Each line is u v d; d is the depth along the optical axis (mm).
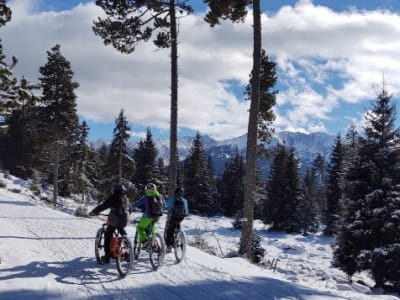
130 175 46438
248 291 8617
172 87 17891
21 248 11930
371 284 23359
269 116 32938
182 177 76938
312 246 45281
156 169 56844
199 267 10688
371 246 22984
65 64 42375
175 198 11430
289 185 59125
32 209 25875
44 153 57250
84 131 59406
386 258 21641
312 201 62031
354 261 23328
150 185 10680
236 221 49438
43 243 13219
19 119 63188
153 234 10297
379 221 22547
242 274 10367
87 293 7898
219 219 65188
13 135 64000
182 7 18234
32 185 50656
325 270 25422
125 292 8070
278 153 61031
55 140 41844
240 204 73750
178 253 11336
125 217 9945
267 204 59812
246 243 16906
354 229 23344
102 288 8297
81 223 19578
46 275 9039
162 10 18078
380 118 24844
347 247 23766
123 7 17953
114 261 10836
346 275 24250
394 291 21281
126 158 45906
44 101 41812
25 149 64500
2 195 36438
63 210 35938
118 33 18234
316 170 88812
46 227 17281
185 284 8875
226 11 17469
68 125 42656
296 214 58094
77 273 9414
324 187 82062
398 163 23828
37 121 42719
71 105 42250
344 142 59031
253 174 17125
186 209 11383
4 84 10867
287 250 38250
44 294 7680
